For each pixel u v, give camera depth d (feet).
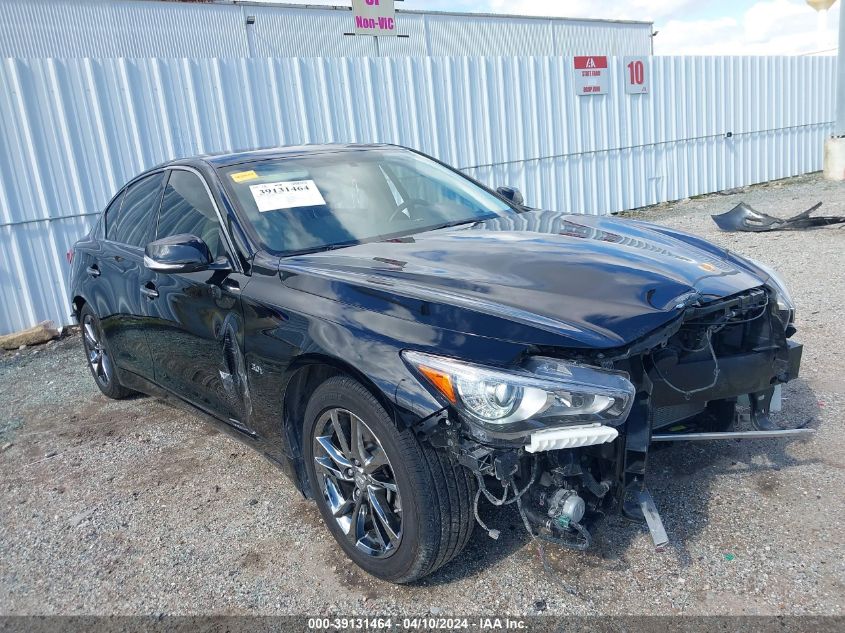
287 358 9.14
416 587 8.82
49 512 11.79
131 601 9.20
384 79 32.24
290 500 11.35
